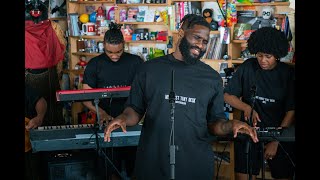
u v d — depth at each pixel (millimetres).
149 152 2885
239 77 3936
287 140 3143
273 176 3984
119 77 4195
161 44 5609
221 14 5188
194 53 2814
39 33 4312
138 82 2943
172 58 2902
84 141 3602
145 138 2924
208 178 2912
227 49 4996
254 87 3139
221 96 2924
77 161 3838
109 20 5684
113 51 4098
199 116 2850
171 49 5223
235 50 5043
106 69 4184
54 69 4457
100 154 3557
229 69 4918
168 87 2838
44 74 4254
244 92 3941
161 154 2852
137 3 5453
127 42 5586
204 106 2859
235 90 3945
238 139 3127
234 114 4754
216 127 2863
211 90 2865
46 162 3883
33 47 4195
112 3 5766
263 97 3854
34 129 3766
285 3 4852
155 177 2887
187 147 2850
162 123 2842
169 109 2830
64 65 5793
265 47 3697
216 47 5039
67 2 5727
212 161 2941
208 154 2916
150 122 2887
